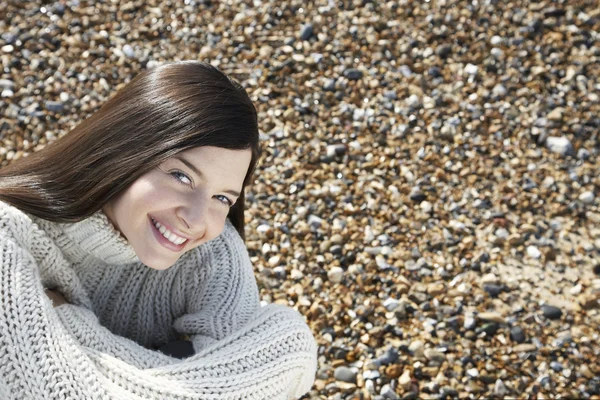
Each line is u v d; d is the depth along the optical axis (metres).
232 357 2.00
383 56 4.25
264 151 3.76
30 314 1.81
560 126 3.95
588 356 3.08
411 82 4.13
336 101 4.01
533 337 3.15
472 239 3.47
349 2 4.51
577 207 3.64
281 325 2.10
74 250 2.08
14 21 4.23
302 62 4.17
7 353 1.77
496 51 4.27
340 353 3.04
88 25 4.27
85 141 1.86
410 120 3.94
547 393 2.97
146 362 1.99
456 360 3.05
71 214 1.89
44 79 3.97
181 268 2.26
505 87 4.12
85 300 2.16
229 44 4.25
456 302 3.24
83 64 4.06
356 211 3.54
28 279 1.85
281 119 3.91
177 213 1.80
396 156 3.79
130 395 1.87
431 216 3.57
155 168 1.78
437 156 3.80
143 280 2.26
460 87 4.11
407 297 3.25
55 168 1.91
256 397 2.00
